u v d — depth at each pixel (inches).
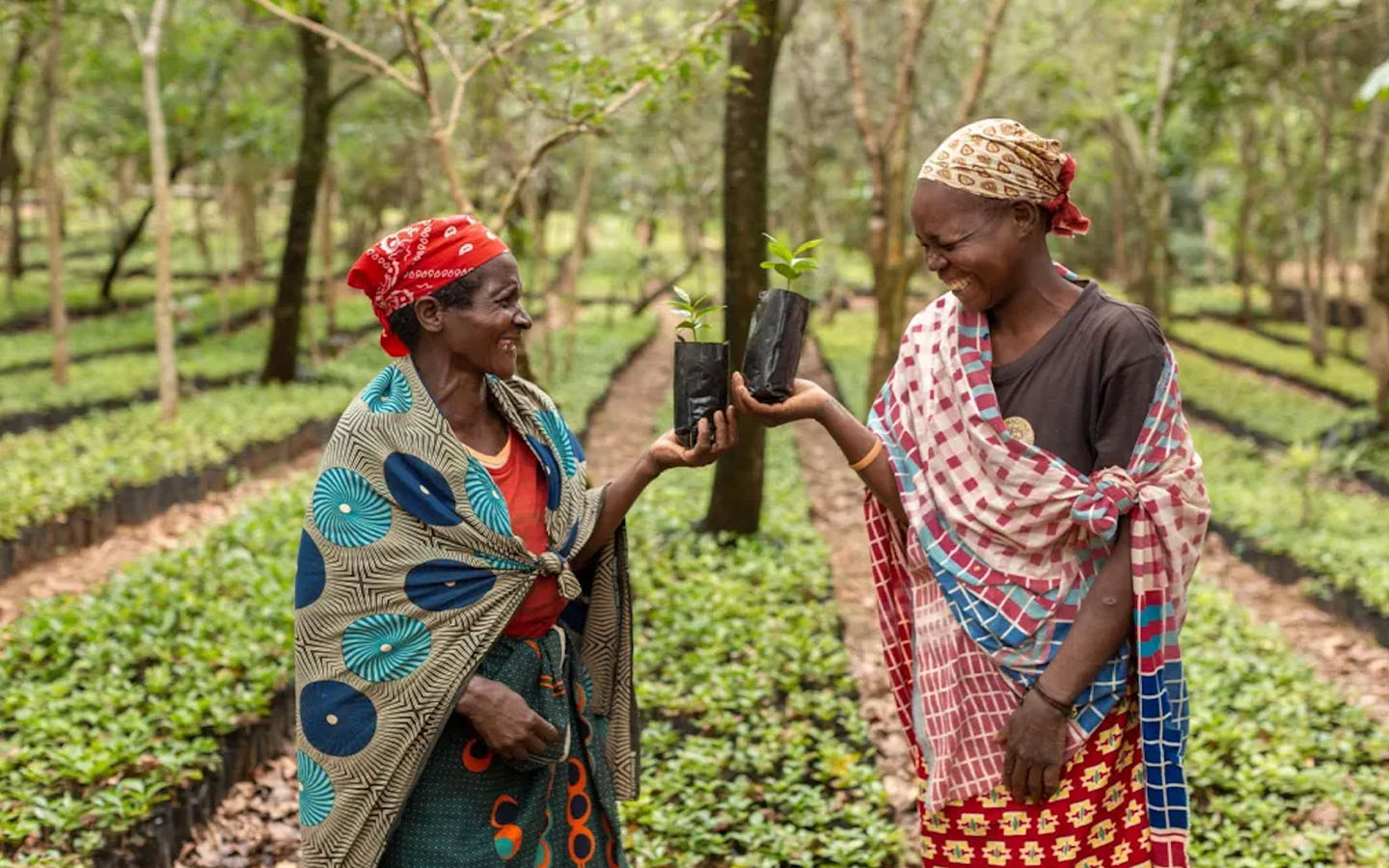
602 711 119.6
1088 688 104.3
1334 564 347.9
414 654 104.3
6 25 668.7
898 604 115.6
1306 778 204.5
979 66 458.3
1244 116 944.3
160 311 494.9
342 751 105.0
